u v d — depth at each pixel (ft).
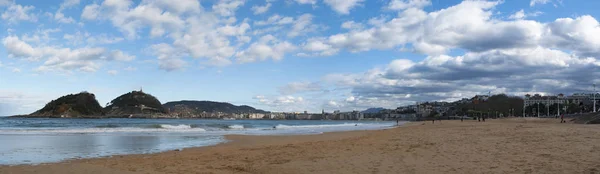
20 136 93.61
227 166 40.91
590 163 33.88
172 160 47.39
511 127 104.94
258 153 53.93
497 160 37.81
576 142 50.11
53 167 40.19
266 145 70.74
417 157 42.42
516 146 48.37
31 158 50.88
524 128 92.99
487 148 47.70
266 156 49.75
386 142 64.39
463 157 40.81
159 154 56.08
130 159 48.91
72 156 53.83
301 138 96.17
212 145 74.54
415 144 57.41
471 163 36.70
